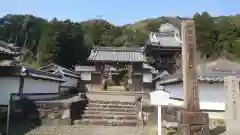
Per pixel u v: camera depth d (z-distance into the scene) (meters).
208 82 14.65
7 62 19.08
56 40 50.31
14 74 15.02
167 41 31.55
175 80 17.12
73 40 53.62
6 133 11.40
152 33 35.94
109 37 71.81
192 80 10.73
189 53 10.89
